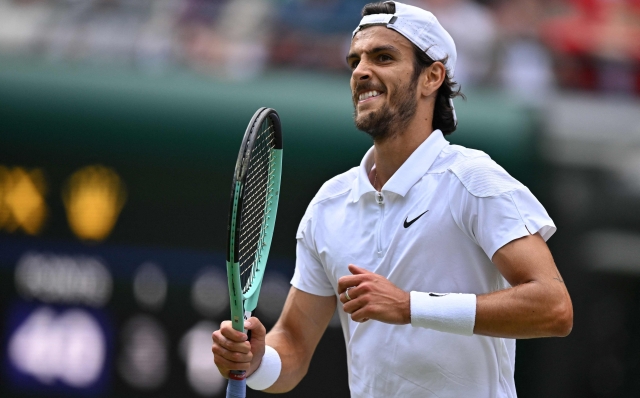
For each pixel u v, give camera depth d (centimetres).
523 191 1032
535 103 2561
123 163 2405
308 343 1200
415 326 999
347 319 1162
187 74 2520
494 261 1027
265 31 2805
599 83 2952
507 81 2902
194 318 2375
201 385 2361
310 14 2816
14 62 2466
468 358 1056
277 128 1184
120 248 2389
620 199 2481
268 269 2386
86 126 2406
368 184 1110
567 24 2991
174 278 2378
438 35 1124
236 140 2420
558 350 2398
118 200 2400
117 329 2378
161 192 2409
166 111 2414
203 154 2412
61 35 2711
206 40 2783
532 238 1012
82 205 2400
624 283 2445
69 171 2405
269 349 1152
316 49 2800
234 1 2809
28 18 2712
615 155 2498
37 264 2386
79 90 2411
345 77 2716
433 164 1095
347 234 1122
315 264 1177
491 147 2503
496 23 2991
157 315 2375
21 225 2394
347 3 2812
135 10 2781
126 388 2367
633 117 2528
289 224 2416
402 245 1073
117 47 2730
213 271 2383
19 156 2402
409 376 1063
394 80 1102
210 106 2425
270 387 1162
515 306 979
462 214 1044
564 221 2484
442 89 1160
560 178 2502
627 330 2419
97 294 2380
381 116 1100
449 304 990
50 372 2377
